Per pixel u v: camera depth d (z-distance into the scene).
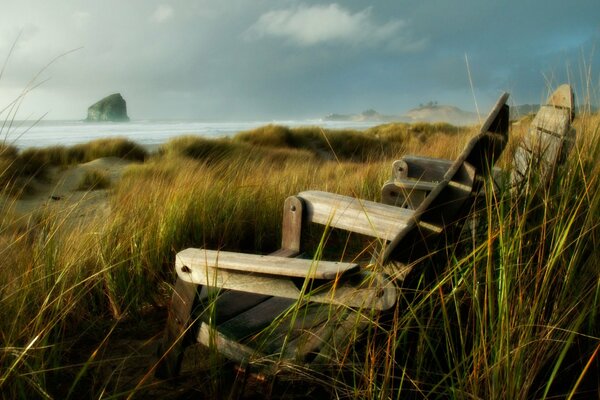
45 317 2.23
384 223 2.01
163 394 1.85
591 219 1.75
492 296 1.61
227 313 1.85
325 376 1.65
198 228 3.79
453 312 1.75
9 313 2.10
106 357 2.19
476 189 1.43
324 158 14.90
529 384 1.37
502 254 1.55
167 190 4.43
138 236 3.18
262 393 1.79
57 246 2.88
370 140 17.09
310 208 2.27
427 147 7.98
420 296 1.67
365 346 1.62
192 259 1.68
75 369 2.07
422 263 1.43
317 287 1.51
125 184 7.54
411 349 1.69
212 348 1.74
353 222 2.10
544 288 1.51
